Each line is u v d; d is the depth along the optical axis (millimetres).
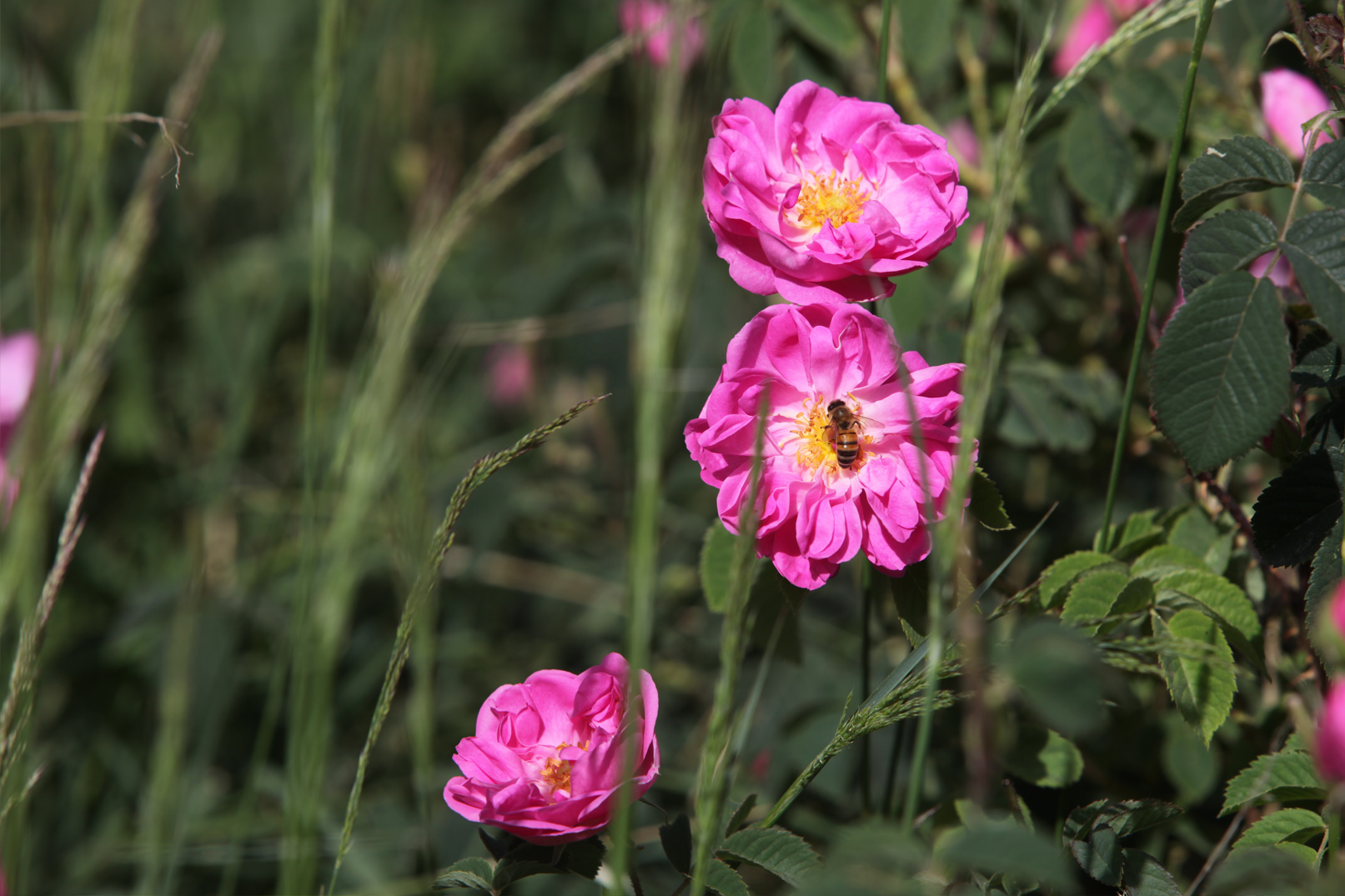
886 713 1043
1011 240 1208
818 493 1058
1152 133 1156
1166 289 1168
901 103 1207
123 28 1119
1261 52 1148
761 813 1171
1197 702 1053
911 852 993
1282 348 1027
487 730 1064
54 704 1261
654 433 1023
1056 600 1086
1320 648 1041
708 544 1112
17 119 1104
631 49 1126
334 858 1196
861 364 1057
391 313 1106
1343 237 1031
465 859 1064
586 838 1047
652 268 1030
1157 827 1133
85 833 1246
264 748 1165
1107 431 1198
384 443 1109
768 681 1238
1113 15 1192
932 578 1059
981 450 1202
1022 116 1024
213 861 1199
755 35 1188
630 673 1030
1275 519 1055
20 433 1102
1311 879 1003
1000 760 1104
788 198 1066
